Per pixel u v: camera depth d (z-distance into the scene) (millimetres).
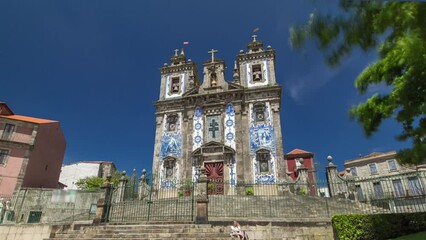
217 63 29469
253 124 25844
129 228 11820
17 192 24000
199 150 25359
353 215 10547
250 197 17516
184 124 27422
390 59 4961
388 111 5691
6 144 27141
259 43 30125
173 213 15078
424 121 5496
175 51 32812
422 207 13961
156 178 25344
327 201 15750
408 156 5617
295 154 38156
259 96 26797
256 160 24266
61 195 24000
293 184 18750
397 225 10500
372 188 19359
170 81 30625
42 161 30141
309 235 11727
